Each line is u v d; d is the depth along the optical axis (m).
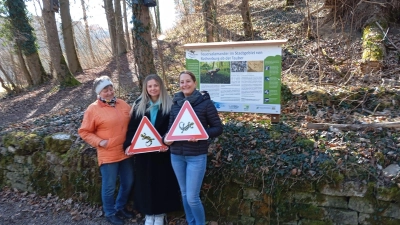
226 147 3.73
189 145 2.97
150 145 3.33
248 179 3.45
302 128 3.91
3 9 13.10
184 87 3.03
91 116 3.40
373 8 7.59
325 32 8.12
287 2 11.30
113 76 11.48
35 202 4.42
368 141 3.47
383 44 6.46
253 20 11.06
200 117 2.97
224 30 9.85
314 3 10.07
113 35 11.27
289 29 9.32
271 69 3.71
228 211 3.56
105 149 3.43
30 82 15.30
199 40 9.87
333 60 6.68
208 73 3.99
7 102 12.22
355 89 4.77
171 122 3.14
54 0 10.54
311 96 4.79
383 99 4.52
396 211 2.98
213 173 3.60
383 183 3.02
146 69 5.70
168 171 3.46
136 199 3.56
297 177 3.26
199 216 3.04
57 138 4.48
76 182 4.25
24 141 4.66
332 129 3.77
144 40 5.58
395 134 3.57
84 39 17.81
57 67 12.20
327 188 3.17
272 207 3.38
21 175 4.71
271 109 3.81
